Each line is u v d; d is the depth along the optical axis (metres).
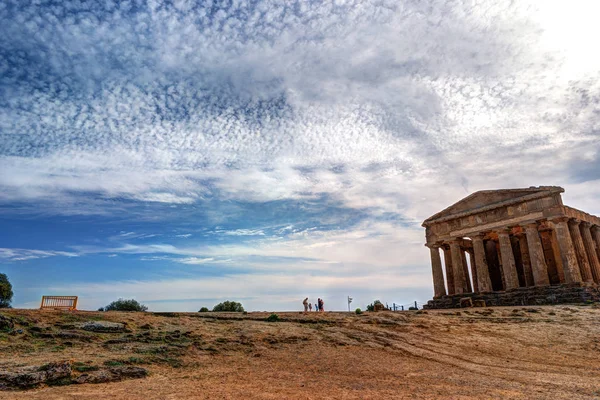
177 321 27.50
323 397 13.07
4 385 13.81
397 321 30.19
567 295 43.03
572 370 18.09
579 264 47.72
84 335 21.33
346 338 24.95
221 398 12.89
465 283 56.09
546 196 49.09
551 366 19.02
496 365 19.25
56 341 20.27
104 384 14.87
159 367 17.72
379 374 17.14
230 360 19.61
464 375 16.97
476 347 23.23
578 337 24.86
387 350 22.44
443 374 17.16
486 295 51.06
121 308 53.78
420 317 31.94
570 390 14.05
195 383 15.19
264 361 19.59
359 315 33.22
